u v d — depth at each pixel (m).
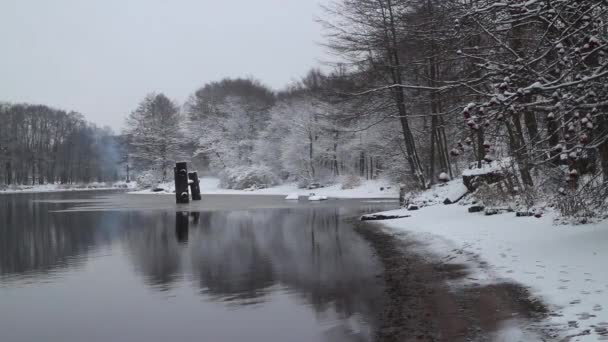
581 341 5.30
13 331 7.17
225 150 67.62
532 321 6.22
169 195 52.84
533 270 8.48
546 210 13.41
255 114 70.31
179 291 9.25
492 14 8.02
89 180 96.12
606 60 6.91
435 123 24.91
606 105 6.83
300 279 10.00
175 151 70.19
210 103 77.81
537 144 7.58
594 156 8.34
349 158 58.09
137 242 15.80
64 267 11.80
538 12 7.20
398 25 22.02
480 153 20.50
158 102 73.19
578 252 8.90
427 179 30.06
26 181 85.56
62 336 6.93
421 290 8.50
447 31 8.80
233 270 11.06
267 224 20.70
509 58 8.10
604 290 6.82
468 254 10.84
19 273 11.16
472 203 18.12
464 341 5.93
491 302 7.23
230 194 54.22
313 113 52.78
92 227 20.33
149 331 7.04
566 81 7.26
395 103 25.64
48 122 91.69
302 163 58.16
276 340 6.52
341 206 31.14
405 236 14.96
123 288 9.59
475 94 8.23
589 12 7.00
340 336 6.55
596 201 9.41
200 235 17.33
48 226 20.95
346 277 10.06
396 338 6.30
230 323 7.27
